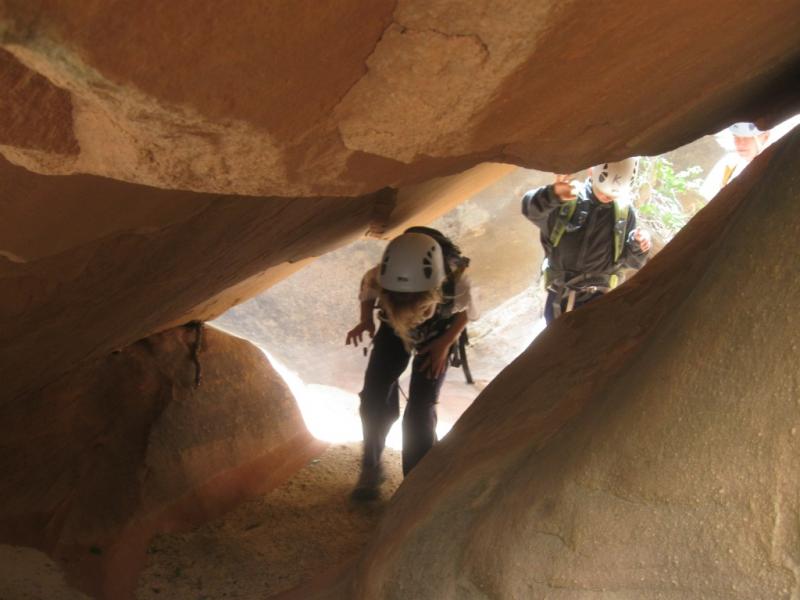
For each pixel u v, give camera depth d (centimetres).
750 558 112
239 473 438
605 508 134
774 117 243
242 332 888
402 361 425
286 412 488
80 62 104
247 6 109
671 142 236
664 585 121
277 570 380
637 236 435
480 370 807
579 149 208
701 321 134
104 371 405
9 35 99
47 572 313
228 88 120
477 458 212
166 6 104
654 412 133
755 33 169
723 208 250
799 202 129
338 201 329
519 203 954
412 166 177
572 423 169
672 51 162
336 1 115
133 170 140
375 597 192
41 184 163
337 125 144
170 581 361
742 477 117
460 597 161
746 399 120
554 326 265
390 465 490
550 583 138
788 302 122
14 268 211
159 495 390
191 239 255
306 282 913
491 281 906
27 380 328
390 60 133
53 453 359
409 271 374
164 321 398
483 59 135
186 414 425
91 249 221
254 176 148
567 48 142
